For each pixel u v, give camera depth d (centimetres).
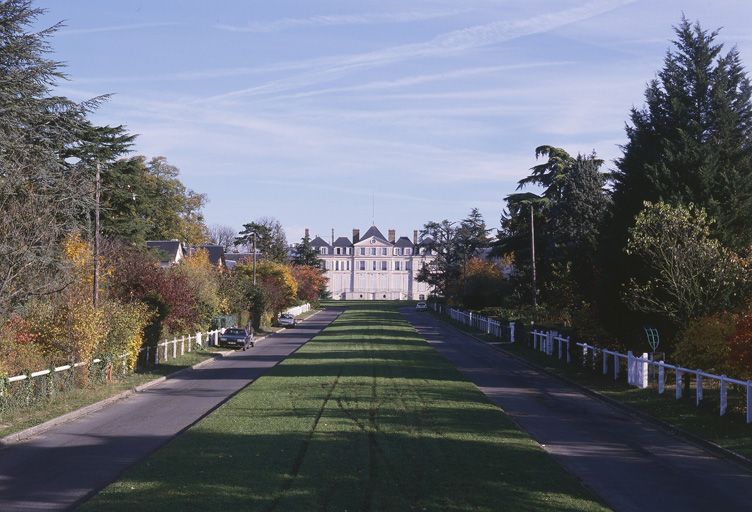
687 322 2334
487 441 1432
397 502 970
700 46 2972
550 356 3784
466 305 8269
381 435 1487
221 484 1070
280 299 8406
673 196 2670
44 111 2794
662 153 2906
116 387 2555
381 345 4722
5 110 2512
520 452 1330
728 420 1734
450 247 11138
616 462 1361
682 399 2083
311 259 14200
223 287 6153
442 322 8656
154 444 1541
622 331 2886
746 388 1836
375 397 2142
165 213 8812
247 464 1210
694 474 1267
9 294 2383
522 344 4597
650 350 2753
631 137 3152
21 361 2086
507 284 6612
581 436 1645
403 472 1151
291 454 1295
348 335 5812
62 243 3089
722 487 1170
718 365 2003
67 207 2747
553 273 4594
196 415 1983
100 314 2539
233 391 2580
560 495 1027
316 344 4856
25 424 1736
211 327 5381
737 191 2716
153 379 2891
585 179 4969
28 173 2528
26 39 2633
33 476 1223
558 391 2558
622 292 2683
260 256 12556
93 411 2080
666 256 2392
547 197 5409
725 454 1440
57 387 2189
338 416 1759
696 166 2769
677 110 2908
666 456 1431
